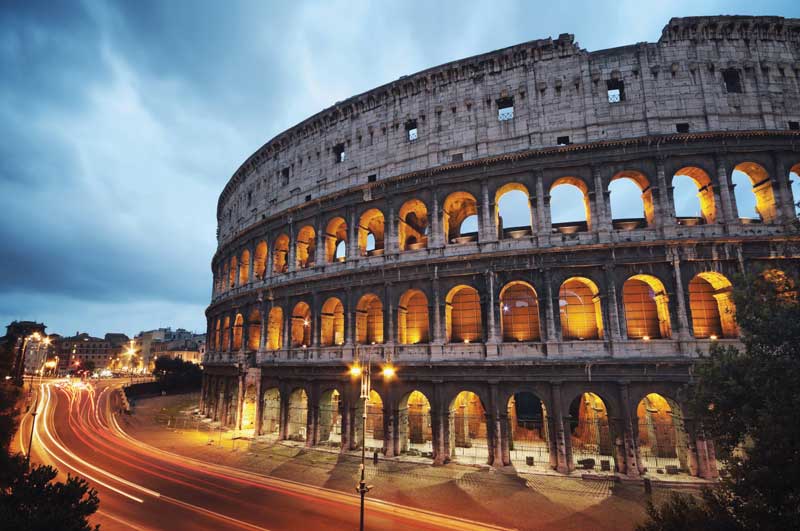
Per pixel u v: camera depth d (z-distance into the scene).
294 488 36.03
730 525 17.53
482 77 49.78
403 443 46.56
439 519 29.33
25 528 16.67
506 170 45.88
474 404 53.44
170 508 30.41
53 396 100.50
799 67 43.56
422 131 51.66
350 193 54.25
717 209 40.78
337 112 58.75
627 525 28.27
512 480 37.34
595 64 45.91
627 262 40.59
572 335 44.44
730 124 42.34
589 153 43.50
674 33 44.72
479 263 44.56
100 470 41.22
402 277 48.12
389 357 47.00
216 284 86.06
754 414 18.41
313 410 52.00
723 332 40.22
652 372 38.00
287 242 65.06
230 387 67.56
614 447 38.34
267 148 68.31
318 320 54.31
